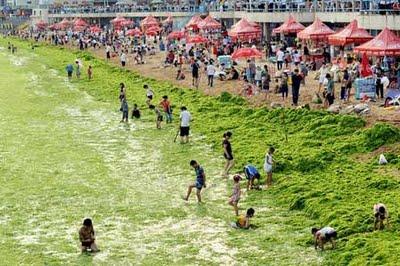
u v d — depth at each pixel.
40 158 69.88
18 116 94.00
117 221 50.69
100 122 88.50
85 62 162.50
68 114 95.06
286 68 104.88
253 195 54.97
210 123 81.19
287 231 47.12
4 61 181.50
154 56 158.50
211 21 139.38
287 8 137.25
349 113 72.19
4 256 43.91
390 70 84.81
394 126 65.12
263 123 77.25
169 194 57.16
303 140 67.88
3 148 74.25
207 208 53.09
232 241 45.91
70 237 47.44
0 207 53.97
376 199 49.78
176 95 100.62
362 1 109.31
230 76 106.75
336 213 47.41
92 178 62.31
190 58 127.00
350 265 39.56
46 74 145.38
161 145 74.25
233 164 62.50
